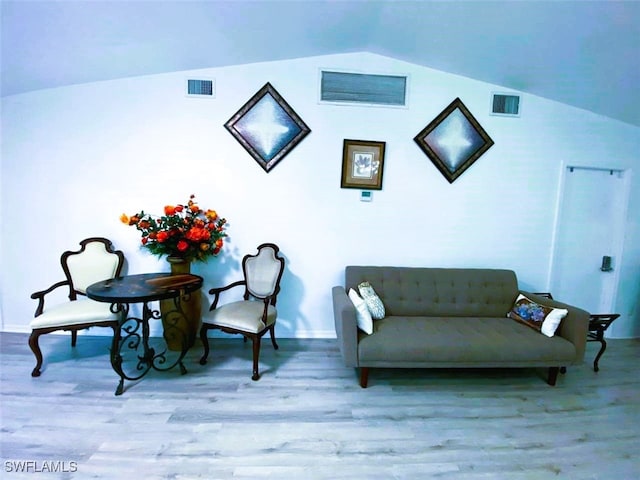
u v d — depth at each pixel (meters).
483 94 2.90
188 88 2.73
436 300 2.75
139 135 2.75
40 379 2.17
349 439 1.70
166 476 1.43
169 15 1.93
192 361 2.51
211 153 2.81
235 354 2.66
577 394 2.21
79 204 2.79
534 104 2.95
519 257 3.11
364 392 2.15
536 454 1.65
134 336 2.88
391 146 2.90
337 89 2.81
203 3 1.86
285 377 2.31
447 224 3.02
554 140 3.01
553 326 2.28
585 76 2.49
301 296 3.01
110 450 1.57
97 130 2.72
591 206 3.18
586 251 3.23
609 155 3.08
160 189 2.81
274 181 2.87
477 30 2.18
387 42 2.56
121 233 2.84
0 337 2.78
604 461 1.62
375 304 2.54
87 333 2.92
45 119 2.68
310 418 1.86
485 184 3.00
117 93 2.69
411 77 2.84
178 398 2.01
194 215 2.67
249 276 2.80
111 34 2.04
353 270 2.79
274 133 2.81
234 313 2.40
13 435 1.65
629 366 2.64
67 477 1.42
